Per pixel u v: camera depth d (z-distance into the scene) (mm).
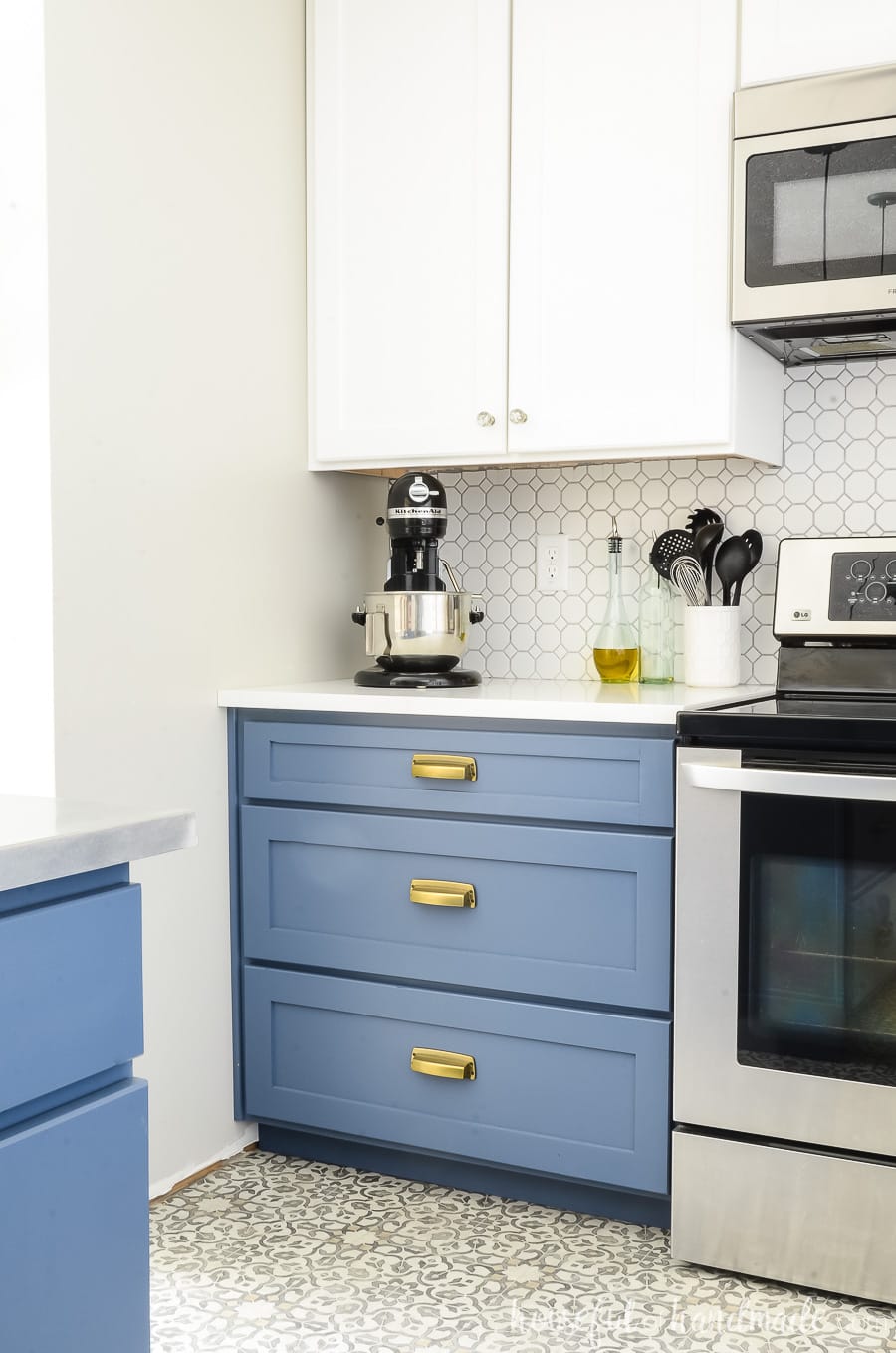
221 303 2365
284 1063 2383
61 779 2049
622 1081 2059
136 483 2182
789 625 2227
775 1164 1897
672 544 2504
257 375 2463
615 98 2234
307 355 2596
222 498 2383
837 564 2209
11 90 1999
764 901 1883
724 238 2158
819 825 1833
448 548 2838
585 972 2076
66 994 1012
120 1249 1068
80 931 1024
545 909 2111
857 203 2021
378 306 2486
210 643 2363
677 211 2193
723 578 2406
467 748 2162
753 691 2359
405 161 2441
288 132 2527
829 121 2035
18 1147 966
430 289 2430
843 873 1823
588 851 2057
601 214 2258
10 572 2061
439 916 2207
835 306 2045
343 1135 2332
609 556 2553
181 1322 1817
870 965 1812
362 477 2805
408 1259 2002
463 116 2377
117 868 1089
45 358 2002
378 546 2869
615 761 2041
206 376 2334
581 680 2709
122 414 2148
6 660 2068
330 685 2512
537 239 2318
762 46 2100
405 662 2396
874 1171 1828
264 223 2469
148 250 2191
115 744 2152
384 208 2469
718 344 2172
